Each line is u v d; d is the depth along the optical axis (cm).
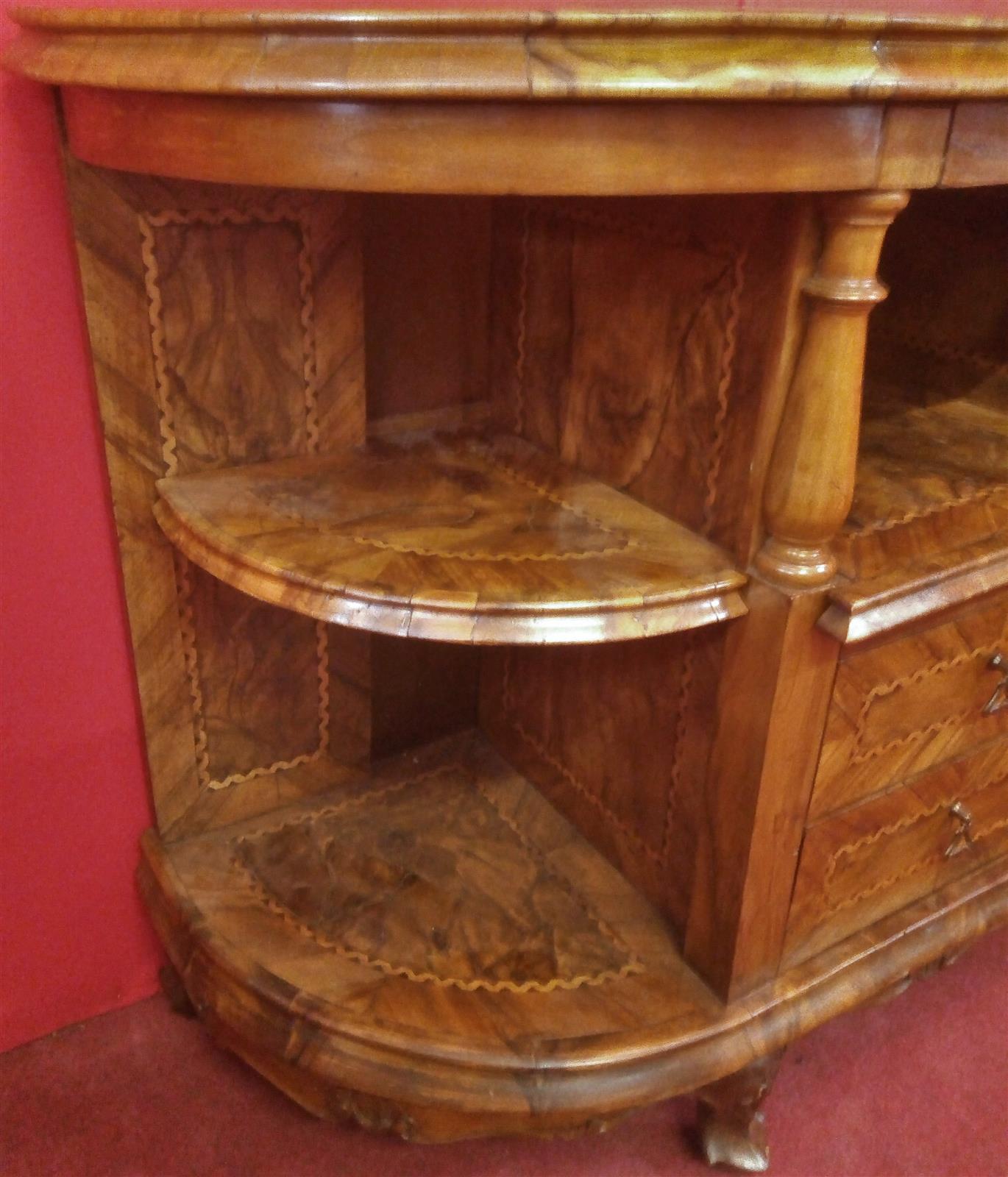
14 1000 105
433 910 98
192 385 88
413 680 117
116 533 90
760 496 73
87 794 100
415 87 52
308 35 53
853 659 79
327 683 108
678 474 81
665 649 87
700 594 73
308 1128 101
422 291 99
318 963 92
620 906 99
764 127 56
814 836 86
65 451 86
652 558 77
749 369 71
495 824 110
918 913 101
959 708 91
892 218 62
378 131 55
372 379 100
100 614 93
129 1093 103
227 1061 107
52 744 96
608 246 83
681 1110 103
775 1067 91
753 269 68
